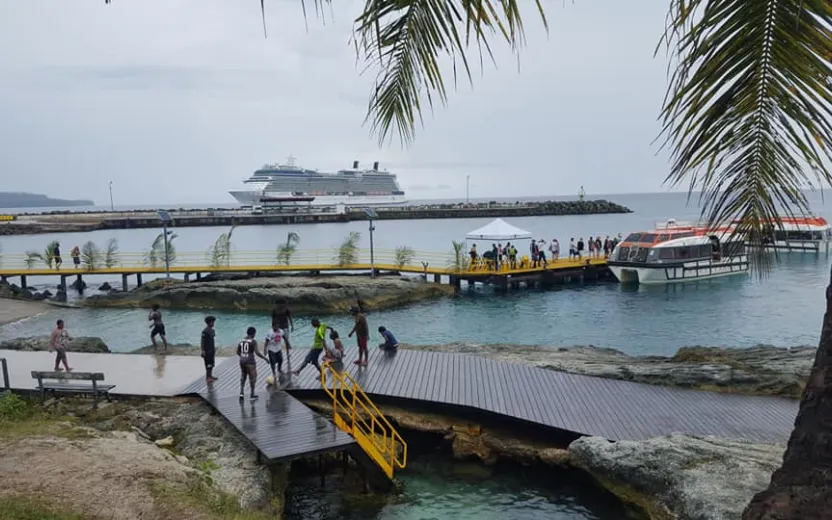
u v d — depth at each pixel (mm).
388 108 3164
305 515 10930
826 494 4035
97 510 8297
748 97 3068
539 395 14055
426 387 14523
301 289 33375
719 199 3566
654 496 10078
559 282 41562
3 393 14477
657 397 13992
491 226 42094
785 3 2848
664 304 32781
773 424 12281
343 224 105500
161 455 10930
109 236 85062
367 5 2955
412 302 34938
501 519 10648
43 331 28281
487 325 28609
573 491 11602
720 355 17625
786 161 3262
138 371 16750
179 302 34125
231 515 9078
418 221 114812
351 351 18109
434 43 2936
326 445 11320
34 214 134125
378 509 11094
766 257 3910
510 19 2705
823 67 2828
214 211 113500
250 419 12617
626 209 133625
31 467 9562
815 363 4367
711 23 2889
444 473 12477
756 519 4324
